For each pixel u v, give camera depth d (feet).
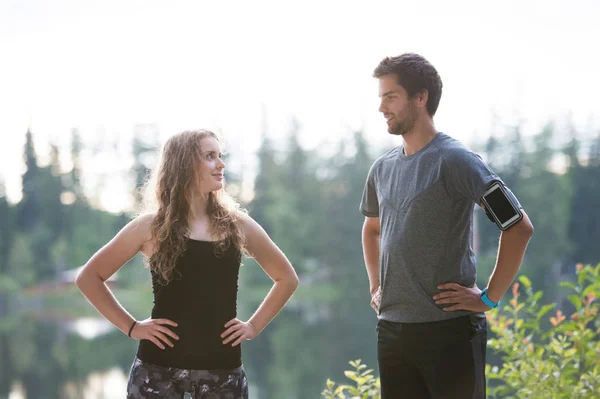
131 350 156.25
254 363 134.82
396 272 13.44
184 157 13.53
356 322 191.01
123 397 108.17
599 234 262.47
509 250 12.60
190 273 13.10
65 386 117.19
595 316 19.75
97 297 13.25
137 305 224.74
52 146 314.96
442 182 13.08
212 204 13.73
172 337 13.01
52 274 297.53
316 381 117.50
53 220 309.22
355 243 272.31
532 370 19.10
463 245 13.23
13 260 289.74
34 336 181.78
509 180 277.64
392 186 13.80
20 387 116.16
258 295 239.50
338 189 284.00
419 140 13.58
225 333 13.16
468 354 13.10
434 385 13.23
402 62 13.44
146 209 13.88
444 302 12.96
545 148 278.26
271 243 14.14
